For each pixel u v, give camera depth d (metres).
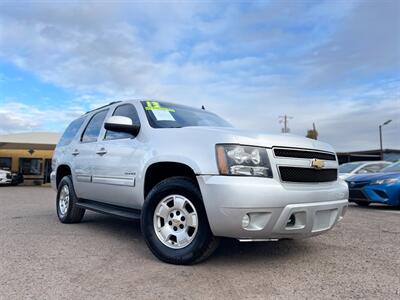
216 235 3.21
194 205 3.34
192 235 3.37
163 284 2.89
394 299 2.65
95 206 5.08
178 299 2.60
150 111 4.39
